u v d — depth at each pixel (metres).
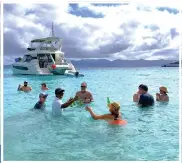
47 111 7.00
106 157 3.88
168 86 14.18
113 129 5.30
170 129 5.27
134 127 5.43
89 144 4.44
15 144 4.48
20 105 8.38
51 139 4.74
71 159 3.81
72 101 6.43
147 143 4.50
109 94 11.10
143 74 25.75
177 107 7.45
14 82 16.94
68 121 5.95
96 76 22.47
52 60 22.06
